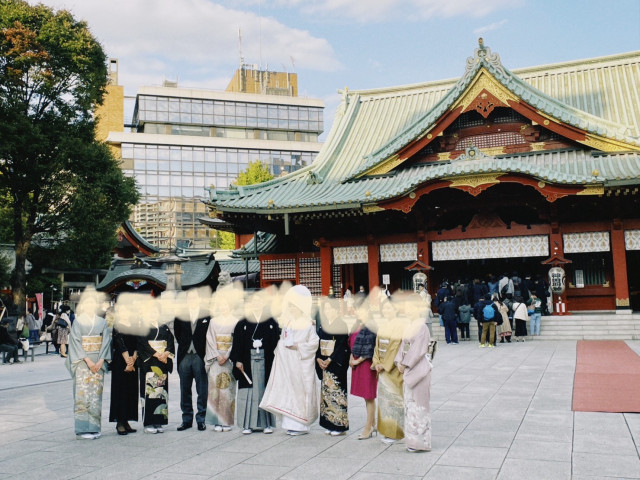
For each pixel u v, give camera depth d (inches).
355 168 1338.6
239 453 321.7
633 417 369.7
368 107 1542.8
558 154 1147.9
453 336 949.8
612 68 1363.2
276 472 282.0
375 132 1451.8
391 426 332.2
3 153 1257.4
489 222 1143.0
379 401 339.3
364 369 354.3
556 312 1075.3
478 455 297.7
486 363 680.4
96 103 1489.9
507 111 1187.3
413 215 1192.2
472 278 1397.6
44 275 1759.4
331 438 353.7
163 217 3353.8
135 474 285.3
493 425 363.9
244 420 371.6
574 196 1064.8
